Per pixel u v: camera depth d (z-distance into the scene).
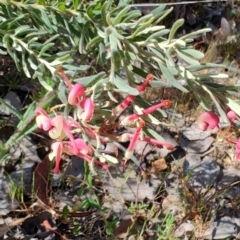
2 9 0.32
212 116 0.25
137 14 0.27
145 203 0.42
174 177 0.44
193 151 0.46
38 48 0.30
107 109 0.30
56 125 0.22
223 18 0.55
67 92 0.27
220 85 0.26
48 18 0.30
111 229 0.38
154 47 0.26
